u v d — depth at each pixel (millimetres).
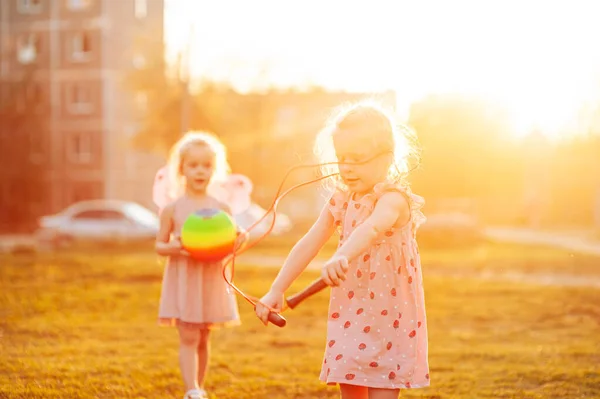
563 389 6020
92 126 52000
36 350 7543
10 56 52969
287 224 33375
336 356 3887
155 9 53531
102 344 8000
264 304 3811
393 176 4074
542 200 56125
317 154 4273
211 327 5727
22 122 51156
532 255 24969
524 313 10688
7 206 51562
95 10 51969
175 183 6059
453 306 11406
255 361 7238
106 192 51781
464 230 29891
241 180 6293
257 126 47094
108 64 52031
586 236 38688
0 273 15234
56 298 11633
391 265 3938
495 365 6996
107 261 18172
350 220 4000
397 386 3838
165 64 44375
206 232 5535
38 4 52844
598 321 10000
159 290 12992
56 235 28609
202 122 43750
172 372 6508
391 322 3902
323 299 12078
